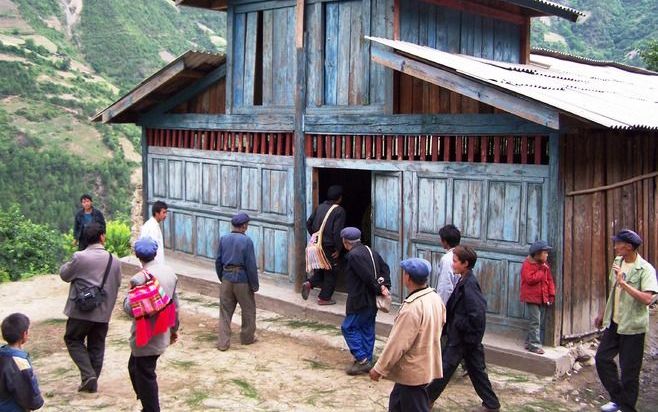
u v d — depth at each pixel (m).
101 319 6.89
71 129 56.72
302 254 10.29
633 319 6.27
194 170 12.15
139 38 77.62
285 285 10.66
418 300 5.10
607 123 6.69
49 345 8.97
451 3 10.05
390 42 8.43
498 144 8.05
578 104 7.46
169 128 12.51
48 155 49.81
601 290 8.44
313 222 9.70
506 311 8.11
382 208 9.36
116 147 57.28
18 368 5.02
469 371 6.45
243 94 11.05
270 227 10.84
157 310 5.81
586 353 7.89
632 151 9.12
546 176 7.66
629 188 9.02
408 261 5.19
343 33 9.62
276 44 10.54
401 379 5.11
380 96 9.17
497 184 8.08
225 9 11.62
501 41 11.38
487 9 10.83
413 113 8.88
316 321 9.57
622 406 6.43
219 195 11.68
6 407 5.00
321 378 7.53
